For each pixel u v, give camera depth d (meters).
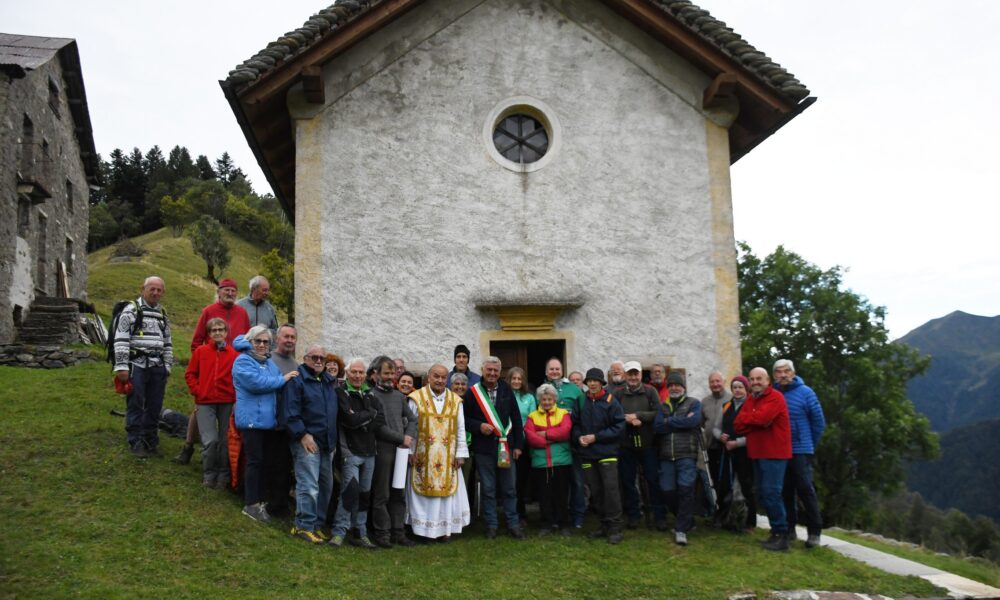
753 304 28.19
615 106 8.81
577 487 7.18
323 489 6.25
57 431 7.78
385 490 6.45
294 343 6.72
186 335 25.58
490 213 8.39
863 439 23.94
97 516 5.73
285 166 9.92
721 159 8.86
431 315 8.10
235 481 6.49
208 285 38.16
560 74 8.79
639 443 7.20
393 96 8.44
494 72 8.67
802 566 6.30
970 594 6.07
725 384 8.45
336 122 8.29
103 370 12.82
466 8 8.74
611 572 5.96
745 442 7.12
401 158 8.34
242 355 6.19
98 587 4.65
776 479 6.71
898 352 26.03
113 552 5.18
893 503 35.19
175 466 6.93
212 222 41.38
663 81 8.91
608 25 8.93
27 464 6.71
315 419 6.09
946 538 26.97
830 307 26.16
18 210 16.14
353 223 8.13
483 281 8.24
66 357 13.79
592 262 8.47
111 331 7.10
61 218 19.61
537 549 6.46
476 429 6.86
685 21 8.59
